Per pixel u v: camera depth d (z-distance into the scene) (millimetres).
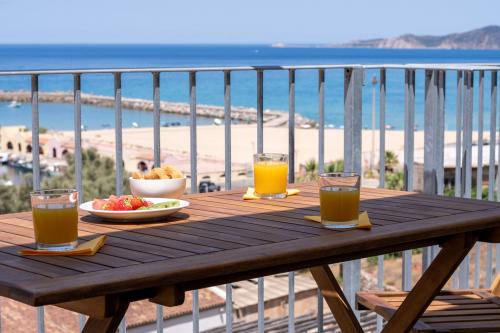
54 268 1510
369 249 1885
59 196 1650
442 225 1916
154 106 2844
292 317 3029
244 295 14297
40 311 2574
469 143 3393
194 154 2914
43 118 54781
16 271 1489
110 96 59125
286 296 14688
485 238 2109
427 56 119562
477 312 2479
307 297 15258
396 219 1990
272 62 147750
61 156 38844
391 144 36312
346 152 3395
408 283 3295
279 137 38500
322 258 1806
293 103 3162
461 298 2648
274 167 2344
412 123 3383
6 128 45500
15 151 41656
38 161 2615
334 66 3244
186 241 1737
